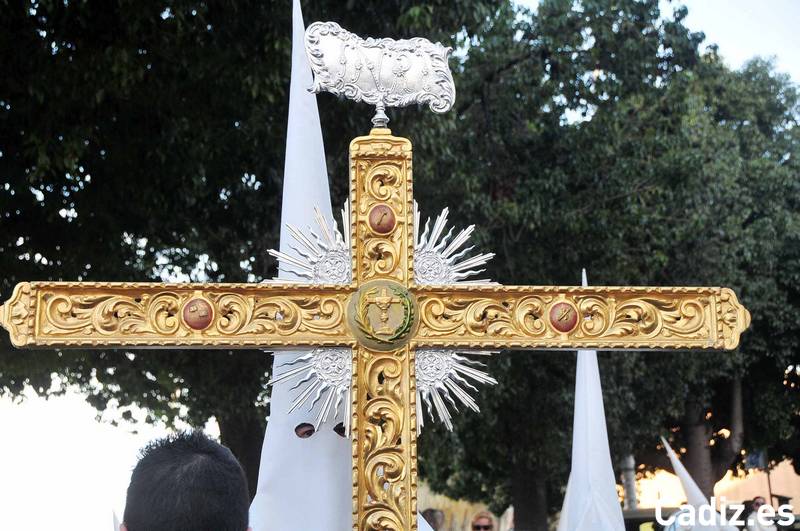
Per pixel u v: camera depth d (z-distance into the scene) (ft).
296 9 14.82
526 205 51.08
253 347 11.94
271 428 13.57
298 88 14.39
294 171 14.05
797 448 92.27
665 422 80.02
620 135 56.39
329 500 13.48
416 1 30.81
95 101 28.14
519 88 55.26
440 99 12.75
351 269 12.28
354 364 12.03
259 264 40.11
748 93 85.35
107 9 27.94
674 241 59.16
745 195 73.72
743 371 73.41
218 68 30.19
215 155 34.45
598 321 12.51
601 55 55.98
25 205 32.50
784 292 74.49
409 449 11.96
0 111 28.55
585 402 17.80
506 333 12.35
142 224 34.96
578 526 17.33
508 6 55.11
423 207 48.03
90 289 11.55
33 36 27.45
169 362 41.11
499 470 82.17
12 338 11.26
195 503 6.90
